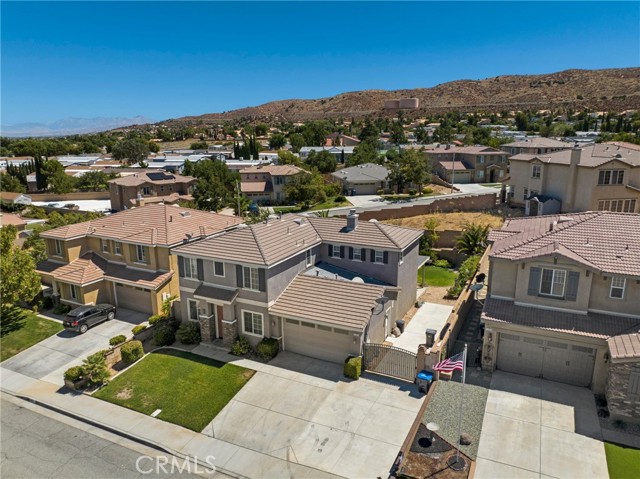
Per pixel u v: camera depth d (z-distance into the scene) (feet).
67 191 294.46
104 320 106.52
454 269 142.61
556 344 73.00
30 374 85.81
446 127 468.34
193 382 79.77
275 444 63.98
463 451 59.62
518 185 181.16
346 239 100.94
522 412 66.74
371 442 63.31
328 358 84.74
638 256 71.61
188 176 280.10
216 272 90.68
